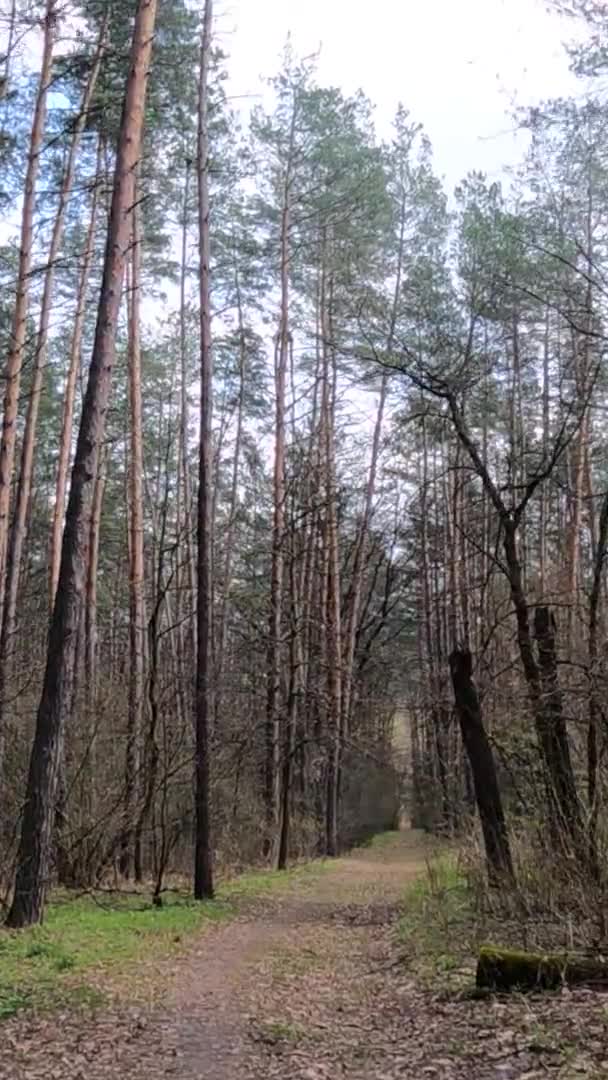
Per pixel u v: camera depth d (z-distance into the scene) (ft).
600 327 42.65
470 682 42.80
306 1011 26.05
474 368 70.44
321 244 89.86
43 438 100.73
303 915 48.32
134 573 67.21
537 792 38.01
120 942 36.45
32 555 115.85
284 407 86.53
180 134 69.05
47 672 39.50
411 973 30.53
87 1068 20.71
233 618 107.34
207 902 51.08
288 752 81.25
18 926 37.91
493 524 85.97
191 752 61.36
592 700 35.29
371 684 117.80
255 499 117.39
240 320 100.78
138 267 71.36
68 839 52.75
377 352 74.08
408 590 124.98
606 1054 19.15
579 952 27.89
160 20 56.49
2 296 70.23
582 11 27.96
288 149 84.94
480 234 66.69
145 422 114.32
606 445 79.87
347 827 112.68
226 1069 20.38
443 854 56.85
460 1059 20.27
